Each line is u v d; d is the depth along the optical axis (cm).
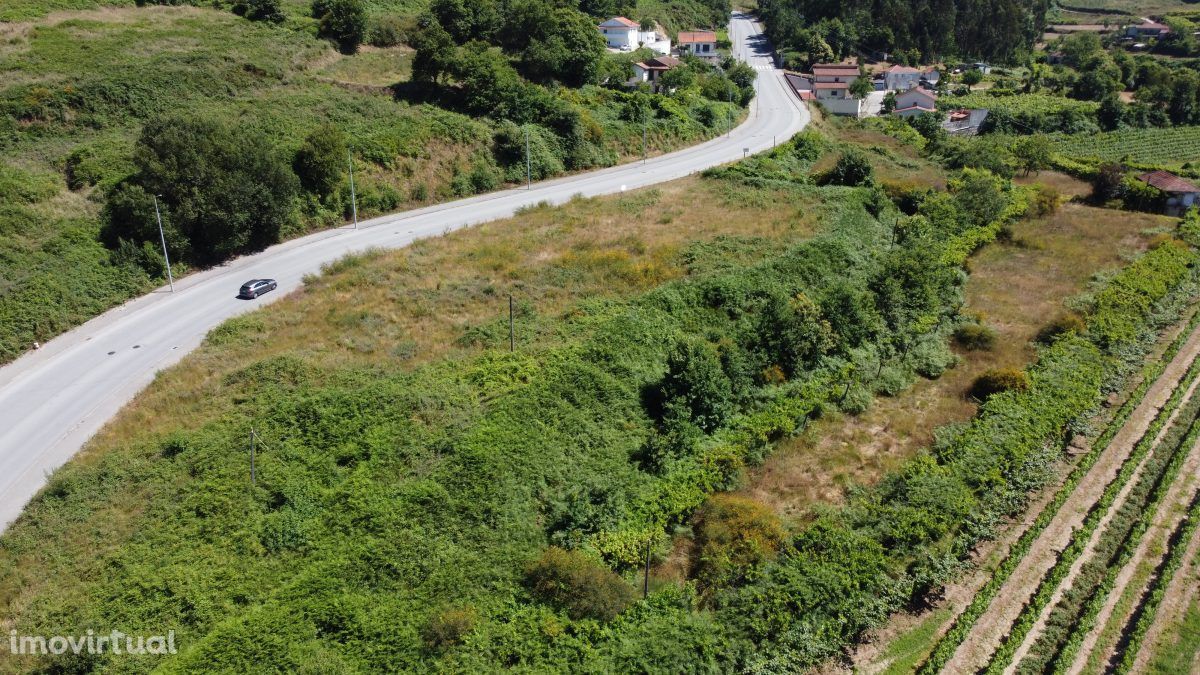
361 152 5447
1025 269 4728
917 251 4238
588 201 5500
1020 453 2830
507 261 4334
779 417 3052
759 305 3791
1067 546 2606
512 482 2586
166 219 4341
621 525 2488
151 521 2486
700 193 5616
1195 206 5812
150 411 3081
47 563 2356
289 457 2722
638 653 2034
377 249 4619
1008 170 6650
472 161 5928
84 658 2008
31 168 4516
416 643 2066
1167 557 2581
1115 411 3366
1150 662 2191
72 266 4028
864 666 2175
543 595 2222
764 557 2395
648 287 3962
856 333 3622
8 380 3400
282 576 2294
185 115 5122
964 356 3694
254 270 4466
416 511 2475
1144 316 4106
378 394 2997
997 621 2322
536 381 3083
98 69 5425
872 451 3027
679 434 2862
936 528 2492
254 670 1975
